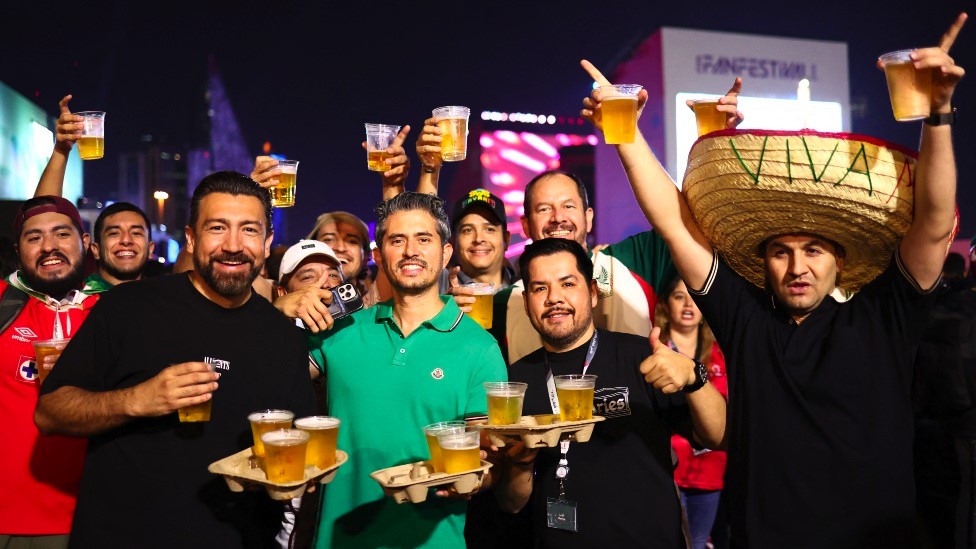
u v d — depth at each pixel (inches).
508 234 183.9
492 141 744.3
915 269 96.0
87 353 100.9
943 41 84.9
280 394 106.2
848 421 96.8
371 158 149.2
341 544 110.4
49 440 124.3
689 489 172.4
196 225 104.3
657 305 187.3
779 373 100.7
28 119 534.9
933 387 161.5
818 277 100.8
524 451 104.0
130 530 96.1
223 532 99.9
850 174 92.2
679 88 617.6
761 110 638.5
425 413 111.8
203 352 103.0
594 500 110.7
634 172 106.1
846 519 94.7
